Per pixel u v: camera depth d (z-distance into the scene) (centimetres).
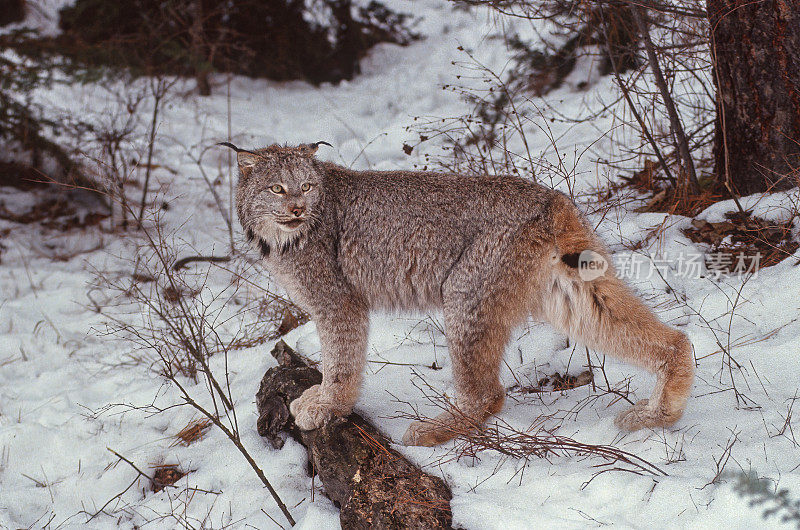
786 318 477
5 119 984
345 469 402
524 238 405
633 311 396
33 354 689
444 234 427
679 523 322
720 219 587
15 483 513
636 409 400
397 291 450
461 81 1098
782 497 313
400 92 1200
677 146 646
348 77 1341
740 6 559
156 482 480
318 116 1180
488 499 359
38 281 836
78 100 1185
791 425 374
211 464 480
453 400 454
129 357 655
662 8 599
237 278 742
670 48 636
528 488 363
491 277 411
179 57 1198
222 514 434
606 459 370
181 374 607
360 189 454
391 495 372
